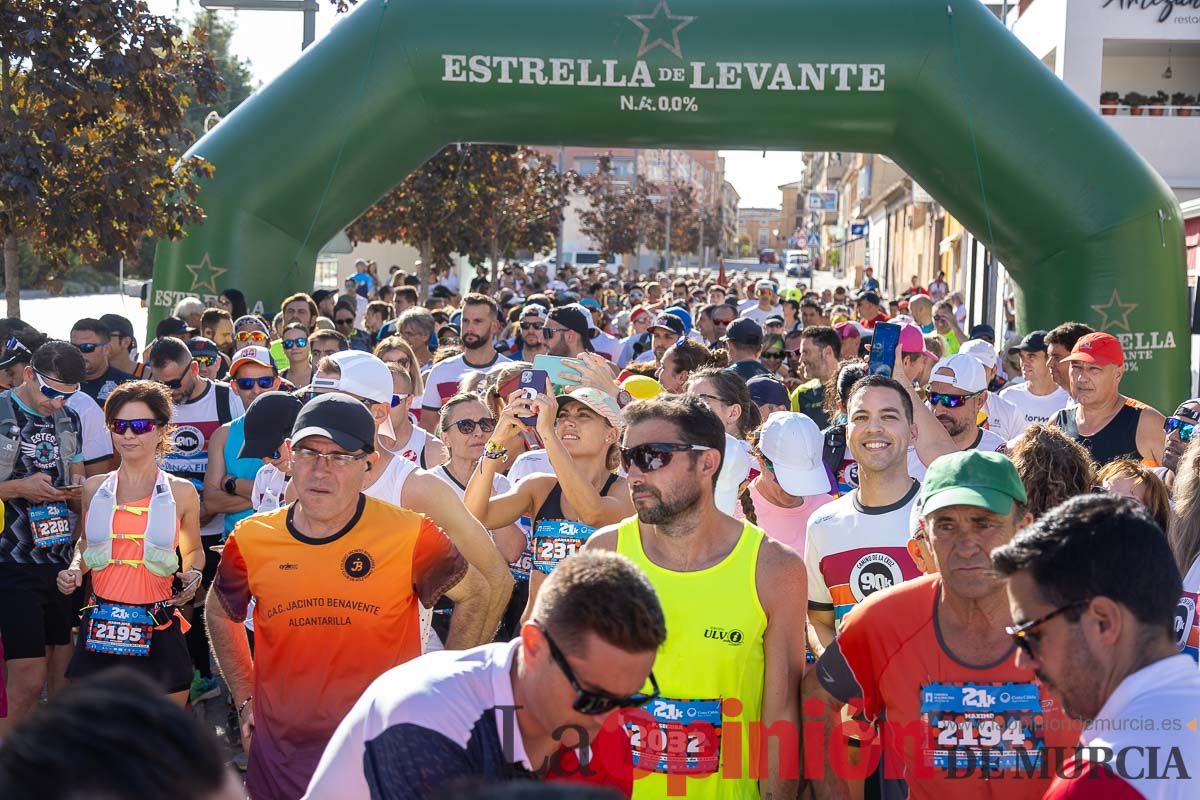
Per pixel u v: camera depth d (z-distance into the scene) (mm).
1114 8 23297
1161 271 11430
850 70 11344
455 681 2416
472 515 4246
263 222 11500
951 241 34719
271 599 3602
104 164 9258
